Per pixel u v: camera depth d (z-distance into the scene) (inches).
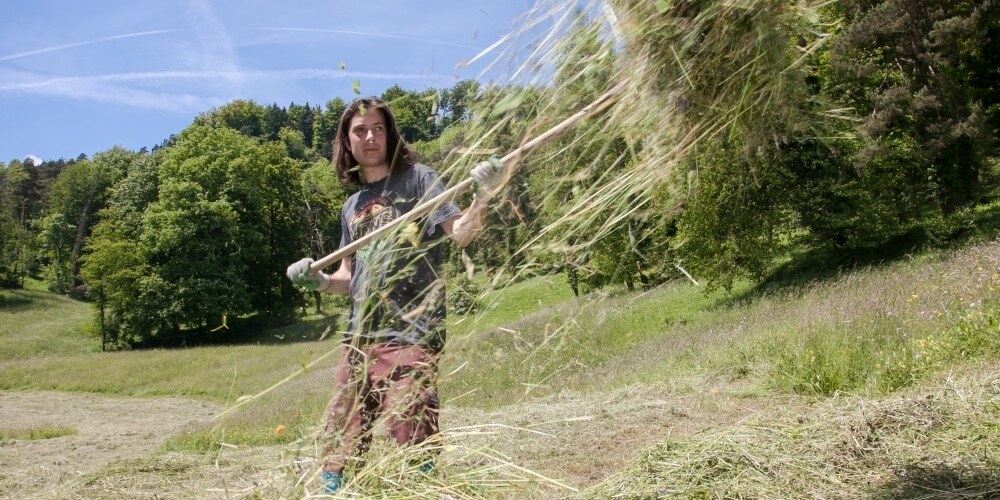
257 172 1980.8
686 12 97.2
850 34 639.1
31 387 1024.9
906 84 657.6
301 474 94.2
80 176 3009.4
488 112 94.9
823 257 711.7
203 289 1788.9
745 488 121.6
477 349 101.2
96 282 1795.0
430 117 101.7
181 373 1088.2
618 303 662.5
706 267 634.8
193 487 163.5
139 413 775.7
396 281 104.0
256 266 1980.8
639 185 95.7
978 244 520.4
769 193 613.6
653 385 305.9
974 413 141.7
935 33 646.5
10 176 3700.8
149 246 1834.4
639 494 125.0
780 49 98.5
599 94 98.4
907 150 675.4
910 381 213.3
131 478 181.6
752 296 630.5
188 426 513.7
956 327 241.0
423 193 111.4
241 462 203.2
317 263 102.6
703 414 225.9
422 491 92.6
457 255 102.3
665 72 97.9
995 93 794.2
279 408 422.9
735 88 98.8
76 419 729.0
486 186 92.0
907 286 390.9
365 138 114.6
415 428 100.0
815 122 104.8
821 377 239.8
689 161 101.0
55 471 241.3
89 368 1163.3
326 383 481.4
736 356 326.3
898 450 129.7
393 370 98.3
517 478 97.3
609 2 97.5
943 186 714.2
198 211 1827.0
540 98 96.4
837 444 135.1
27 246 2896.2
